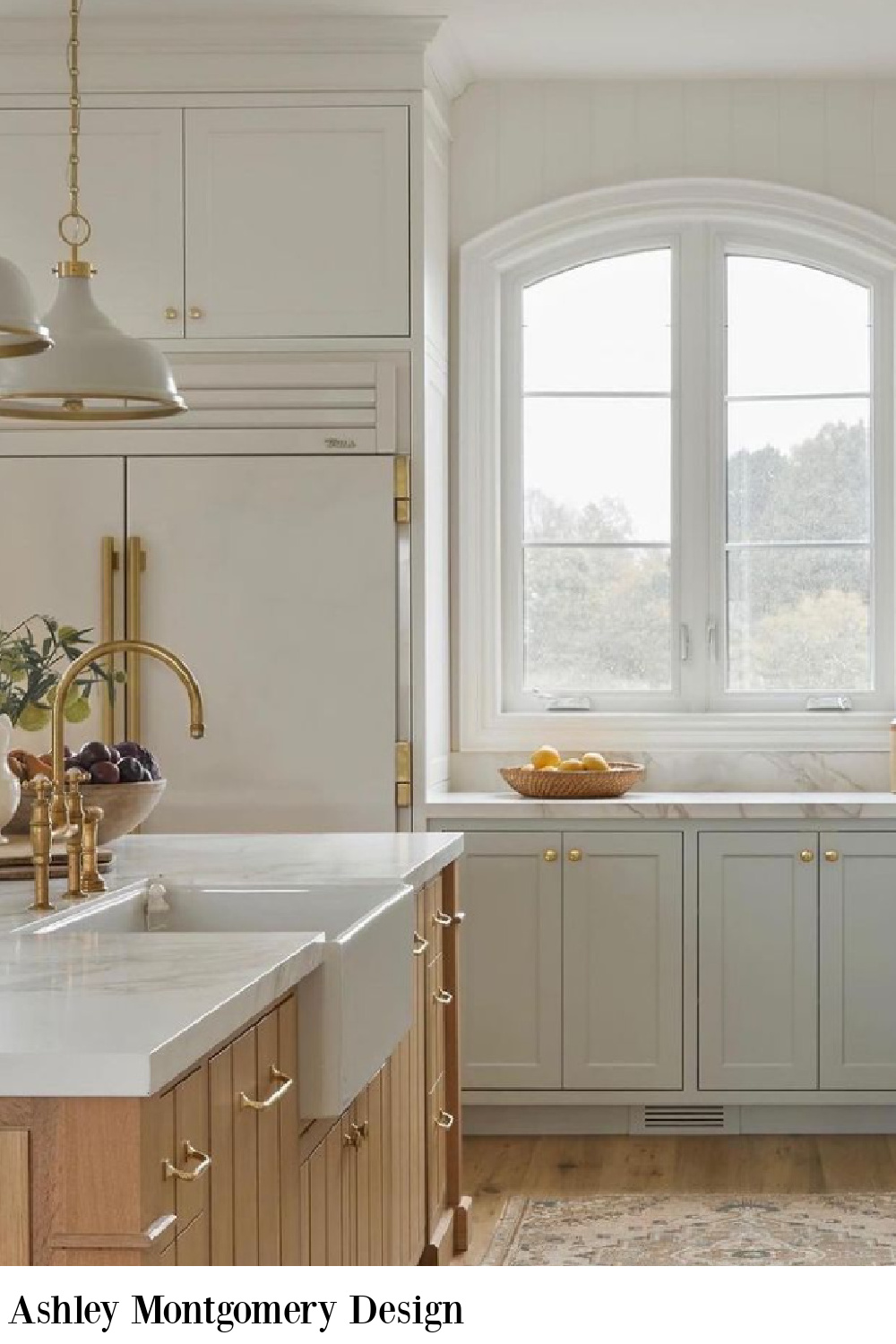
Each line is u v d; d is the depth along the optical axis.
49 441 4.61
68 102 4.62
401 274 4.61
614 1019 4.70
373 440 4.59
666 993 4.69
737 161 5.17
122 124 4.63
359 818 4.62
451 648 5.20
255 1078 2.04
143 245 4.62
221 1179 1.87
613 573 5.30
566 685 5.31
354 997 2.40
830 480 5.29
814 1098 4.67
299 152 4.61
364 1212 2.73
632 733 5.19
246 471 4.59
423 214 4.61
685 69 5.07
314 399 4.59
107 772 3.16
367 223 4.61
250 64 4.61
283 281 4.62
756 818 4.65
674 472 5.28
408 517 4.61
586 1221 3.96
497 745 5.20
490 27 4.69
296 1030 2.28
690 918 4.68
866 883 4.66
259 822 4.62
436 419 4.91
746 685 5.29
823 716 5.18
